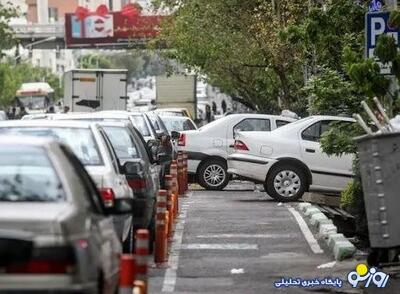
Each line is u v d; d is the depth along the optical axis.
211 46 71.81
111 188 23.41
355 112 35.22
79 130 25.27
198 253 29.08
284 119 51.69
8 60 176.88
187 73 94.88
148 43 87.38
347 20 35.41
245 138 44.34
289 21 57.34
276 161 43.78
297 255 28.70
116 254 16.83
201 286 23.84
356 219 31.08
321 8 37.41
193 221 36.75
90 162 24.34
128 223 25.22
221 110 155.50
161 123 58.41
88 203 15.44
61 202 14.53
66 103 97.31
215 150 51.78
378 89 25.98
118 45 145.00
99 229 15.25
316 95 35.75
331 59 36.66
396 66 25.27
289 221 36.69
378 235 21.78
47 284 13.05
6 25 123.56
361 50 34.31
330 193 43.75
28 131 25.12
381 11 28.19
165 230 27.23
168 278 24.92
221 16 70.19
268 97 80.50
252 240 31.73
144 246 16.19
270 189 43.88
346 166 43.53
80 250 13.46
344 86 35.28
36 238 13.16
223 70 76.75
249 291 23.28
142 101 173.00
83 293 13.34
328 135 34.62
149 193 28.44
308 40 36.00
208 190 51.78
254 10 65.94
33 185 14.78
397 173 21.70
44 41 168.12
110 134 30.62
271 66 67.00
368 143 21.78
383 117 24.42
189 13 73.56
